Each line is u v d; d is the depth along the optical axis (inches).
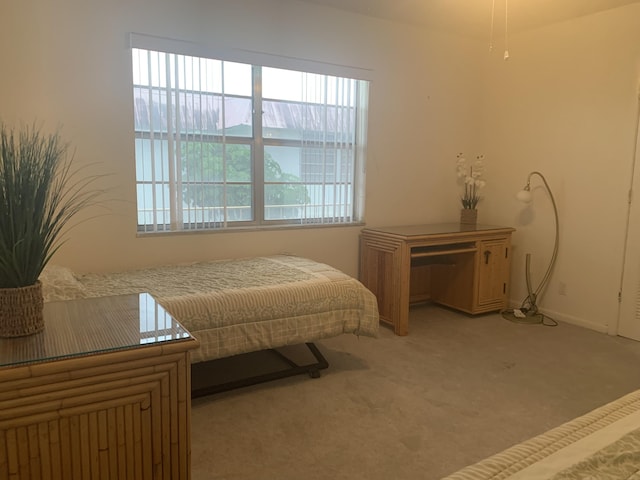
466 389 104.0
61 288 84.9
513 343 133.4
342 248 153.6
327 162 147.3
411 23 153.7
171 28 117.8
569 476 34.9
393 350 127.1
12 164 47.8
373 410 94.1
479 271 154.7
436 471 74.9
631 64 134.3
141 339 49.8
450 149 172.2
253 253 137.7
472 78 173.5
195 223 127.5
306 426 88.0
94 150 112.9
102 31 110.5
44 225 51.2
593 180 145.1
